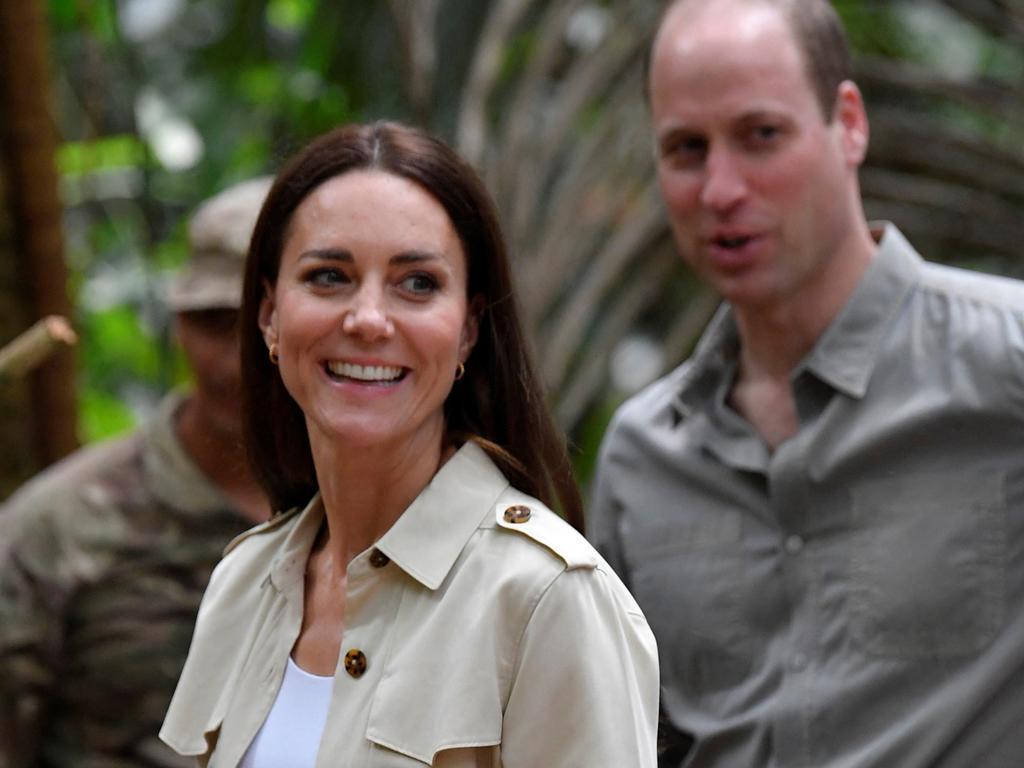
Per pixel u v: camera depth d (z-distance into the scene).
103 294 17.95
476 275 6.36
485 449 6.39
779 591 8.89
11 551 10.47
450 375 6.11
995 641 8.35
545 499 6.52
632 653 5.99
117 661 10.34
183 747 6.55
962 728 8.34
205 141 19.03
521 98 17.17
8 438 12.61
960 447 8.62
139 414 18.62
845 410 8.83
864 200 18.66
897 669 8.47
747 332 9.25
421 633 5.86
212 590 6.92
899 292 8.95
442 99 18.67
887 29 18.77
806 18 8.98
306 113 18.98
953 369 8.64
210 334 10.30
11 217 12.16
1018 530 8.45
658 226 17.31
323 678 6.16
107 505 10.48
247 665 6.40
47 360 12.48
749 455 9.02
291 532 6.63
